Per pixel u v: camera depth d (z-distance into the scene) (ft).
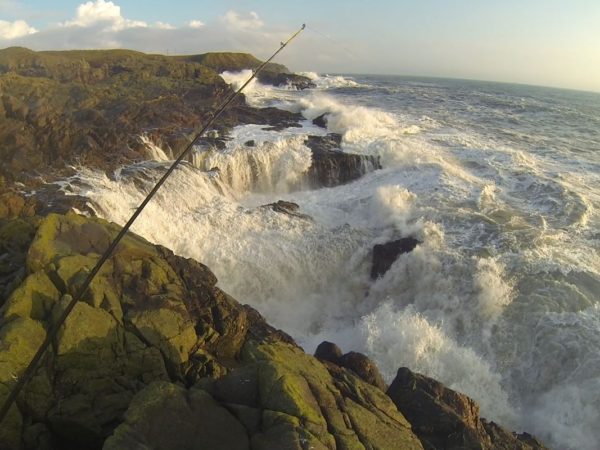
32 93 104.06
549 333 45.88
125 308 33.47
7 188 60.90
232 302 39.81
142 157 79.56
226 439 23.70
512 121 136.46
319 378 29.35
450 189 72.02
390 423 27.68
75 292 32.24
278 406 24.99
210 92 136.87
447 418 31.45
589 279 51.96
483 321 49.19
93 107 100.89
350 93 204.13
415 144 91.40
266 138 90.74
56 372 28.60
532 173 79.05
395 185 73.56
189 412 24.68
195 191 69.31
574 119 150.00
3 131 73.41
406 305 54.03
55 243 35.96
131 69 174.60
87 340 29.86
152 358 31.27
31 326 29.14
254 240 59.62
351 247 59.88
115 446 22.68
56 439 28.09
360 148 88.99
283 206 67.62
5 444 25.76
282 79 239.09
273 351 31.14
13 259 39.22
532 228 61.36
